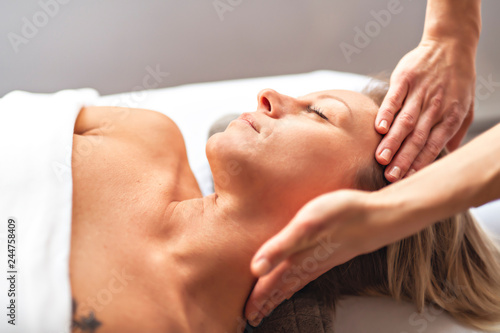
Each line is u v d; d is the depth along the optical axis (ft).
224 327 3.07
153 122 3.70
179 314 2.88
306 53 7.29
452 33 3.76
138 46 6.79
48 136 3.11
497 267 3.88
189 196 3.43
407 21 7.13
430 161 3.30
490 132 2.44
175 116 5.23
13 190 2.88
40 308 2.59
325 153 3.03
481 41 6.79
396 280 3.71
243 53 7.15
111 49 6.72
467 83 3.69
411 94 3.48
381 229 2.25
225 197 3.06
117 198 3.08
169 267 2.96
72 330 2.62
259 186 2.96
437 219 2.30
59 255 2.71
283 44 7.18
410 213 2.24
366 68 7.43
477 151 2.35
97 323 2.68
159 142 3.59
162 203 3.14
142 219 3.04
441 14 3.78
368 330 3.66
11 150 3.02
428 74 3.59
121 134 3.51
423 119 3.37
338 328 3.68
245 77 7.33
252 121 3.13
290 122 3.10
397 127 3.21
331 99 3.28
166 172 3.42
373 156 3.17
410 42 7.27
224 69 7.22
